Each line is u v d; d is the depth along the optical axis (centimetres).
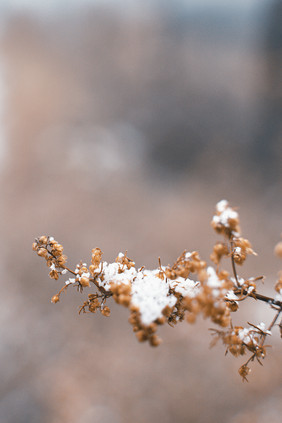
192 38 1856
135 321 90
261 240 846
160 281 102
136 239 902
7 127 1334
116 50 1836
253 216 934
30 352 630
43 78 1611
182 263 101
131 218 951
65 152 1192
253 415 512
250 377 550
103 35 1986
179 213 957
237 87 1439
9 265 799
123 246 889
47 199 1002
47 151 1186
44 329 667
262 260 795
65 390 574
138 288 99
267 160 1110
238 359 576
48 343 643
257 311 634
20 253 828
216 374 572
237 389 548
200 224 919
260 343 100
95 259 112
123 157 1194
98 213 964
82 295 707
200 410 539
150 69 1644
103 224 941
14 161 1148
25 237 880
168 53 1753
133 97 1476
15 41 2038
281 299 103
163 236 902
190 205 987
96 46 1891
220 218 94
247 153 1150
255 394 534
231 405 533
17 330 665
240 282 104
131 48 1839
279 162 1084
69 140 1257
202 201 1001
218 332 99
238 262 97
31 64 1770
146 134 1291
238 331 99
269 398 524
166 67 1642
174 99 1431
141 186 1070
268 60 1529
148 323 88
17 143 1234
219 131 1262
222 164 1117
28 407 556
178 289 100
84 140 1255
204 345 616
